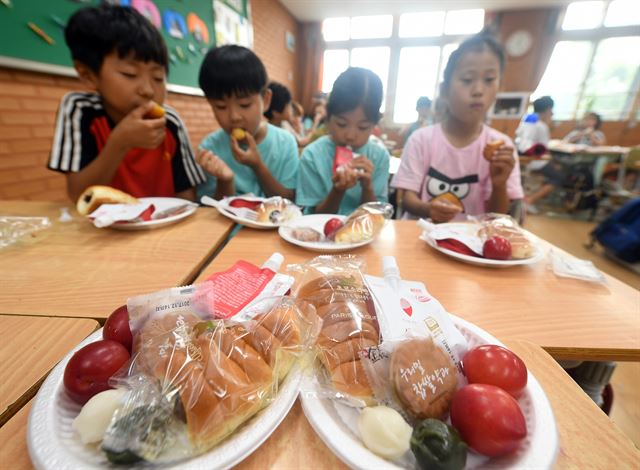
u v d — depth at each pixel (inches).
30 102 50.8
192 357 10.1
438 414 9.9
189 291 13.9
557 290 20.7
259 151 51.8
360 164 39.2
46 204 35.5
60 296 18.2
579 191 122.4
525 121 139.0
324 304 13.8
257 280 17.4
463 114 44.8
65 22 54.2
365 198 42.3
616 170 130.0
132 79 37.5
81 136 40.1
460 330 14.1
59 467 8.3
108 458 8.4
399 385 10.1
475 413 9.0
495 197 41.3
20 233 26.5
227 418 9.3
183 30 90.7
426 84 219.8
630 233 77.2
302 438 10.3
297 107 144.6
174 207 33.6
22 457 9.2
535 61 189.5
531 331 16.3
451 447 8.3
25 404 11.4
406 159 52.1
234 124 46.2
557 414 10.9
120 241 26.5
